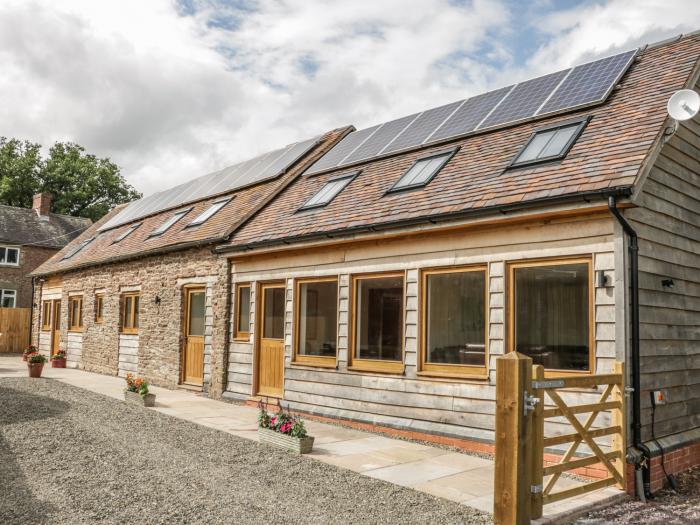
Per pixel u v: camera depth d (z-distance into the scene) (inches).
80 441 310.2
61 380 608.4
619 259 255.4
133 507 206.1
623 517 216.5
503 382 200.5
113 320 690.8
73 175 1964.8
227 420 390.0
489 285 306.2
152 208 811.4
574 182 273.6
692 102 259.1
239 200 584.7
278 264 446.0
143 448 299.1
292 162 577.6
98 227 1024.2
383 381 357.7
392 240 358.6
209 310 517.7
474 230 315.3
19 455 277.9
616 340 253.6
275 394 443.5
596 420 258.1
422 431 329.4
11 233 1428.4
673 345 286.5
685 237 305.9
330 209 424.8
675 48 369.4
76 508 204.2
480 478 255.1
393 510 211.0
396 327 354.9
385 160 459.8
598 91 353.4
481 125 404.5
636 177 251.3
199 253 536.4
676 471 275.0
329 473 260.1
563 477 261.1
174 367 562.3
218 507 208.5
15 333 1128.2
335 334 394.6
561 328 278.2
